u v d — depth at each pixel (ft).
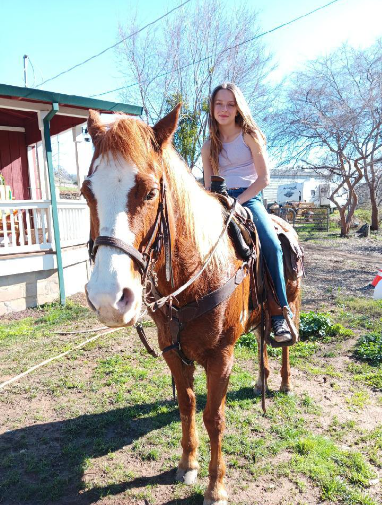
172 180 6.69
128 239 5.29
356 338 17.17
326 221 79.25
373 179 70.74
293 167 67.62
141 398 12.41
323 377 13.70
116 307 4.98
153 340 17.54
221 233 7.61
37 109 24.71
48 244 24.97
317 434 10.43
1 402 12.48
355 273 33.40
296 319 12.46
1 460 9.76
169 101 57.72
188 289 7.07
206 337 7.41
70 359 15.66
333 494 8.38
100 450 10.02
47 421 11.39
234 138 9.53
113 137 5.51
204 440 10.28
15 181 36.76
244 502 8.21
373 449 9.73
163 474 9.18
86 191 5.57
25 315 22.67
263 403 9.29
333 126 59.72
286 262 10.41
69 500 8.48
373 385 13.05
